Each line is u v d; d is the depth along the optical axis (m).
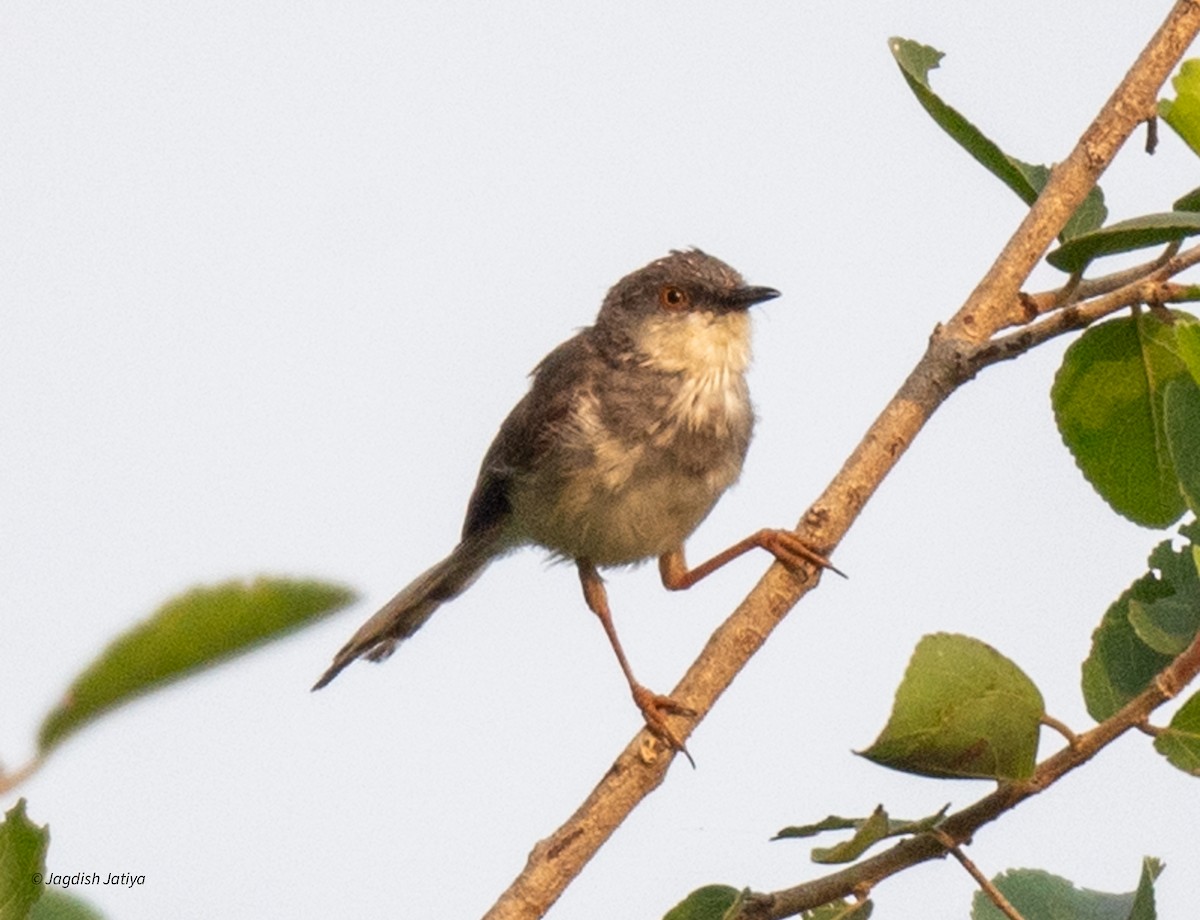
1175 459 7.81
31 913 5.84
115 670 3.92
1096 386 9.55
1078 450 9.78
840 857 7.33
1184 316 9.05
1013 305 9.14
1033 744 7.19
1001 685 7.09
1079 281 8.99
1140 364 9.42
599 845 8.47
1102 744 7.23
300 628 3.98
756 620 8.95
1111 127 9.14
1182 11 9.14
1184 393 7.75
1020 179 9.52
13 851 5.54
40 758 3.98
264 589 3.90
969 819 7.41
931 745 7.12
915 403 9.01
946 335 9.12
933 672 7.02
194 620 3.90
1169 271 8.87
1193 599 8.02
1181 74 8.39
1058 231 9.16
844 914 7.91
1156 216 8.42
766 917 7.77
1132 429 9.65
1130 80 9.18
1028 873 8.38
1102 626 8.09
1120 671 8.02
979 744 7.14
